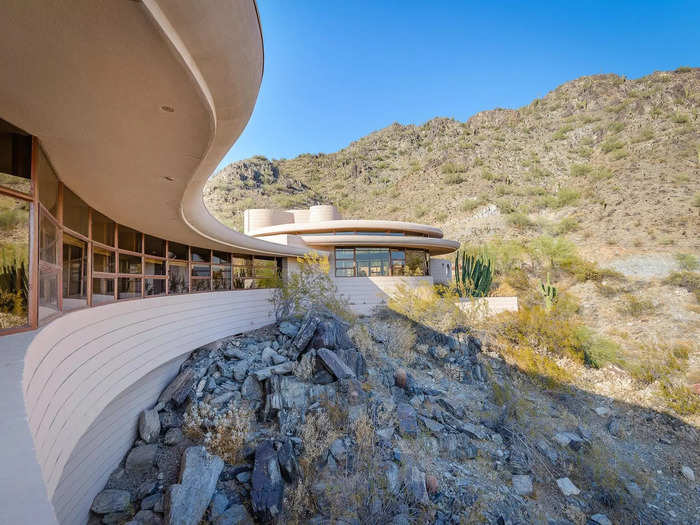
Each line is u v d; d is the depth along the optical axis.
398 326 18.69
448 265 29.20
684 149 62.25
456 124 148.62
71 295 6.14
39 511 2.16
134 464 7.77
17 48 2.57
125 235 9.55
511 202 64.12
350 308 21.20
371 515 7.27
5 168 3.96
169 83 3.09
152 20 2.32
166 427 9.00
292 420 9.54
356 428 9.59
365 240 21.42
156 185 6.16
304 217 28.81
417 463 9.19
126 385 7.32
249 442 8.60
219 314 13.26
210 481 7.00
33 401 3.05
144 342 8.45
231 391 10.52
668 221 43.75
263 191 99.12
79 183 5.98
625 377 18.28
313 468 8.10
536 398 15.42
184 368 11.32
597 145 81.69
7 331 3.79
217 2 2.66
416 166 107.88
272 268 18.41
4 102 3.45
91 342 5.91
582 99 114.00
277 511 6.72
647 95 94.00
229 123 4.50
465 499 8.43
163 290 11.62
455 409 12.58
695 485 11.31
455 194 77.00
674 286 31.45
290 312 17.66
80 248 6.75
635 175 59.44
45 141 4.40
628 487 10.68
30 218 4.26
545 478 10.36
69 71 2.90
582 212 53.81
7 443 2.36
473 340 18.56
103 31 2.40
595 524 9.04
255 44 3.54
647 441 13.54
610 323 28.58
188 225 9.63
